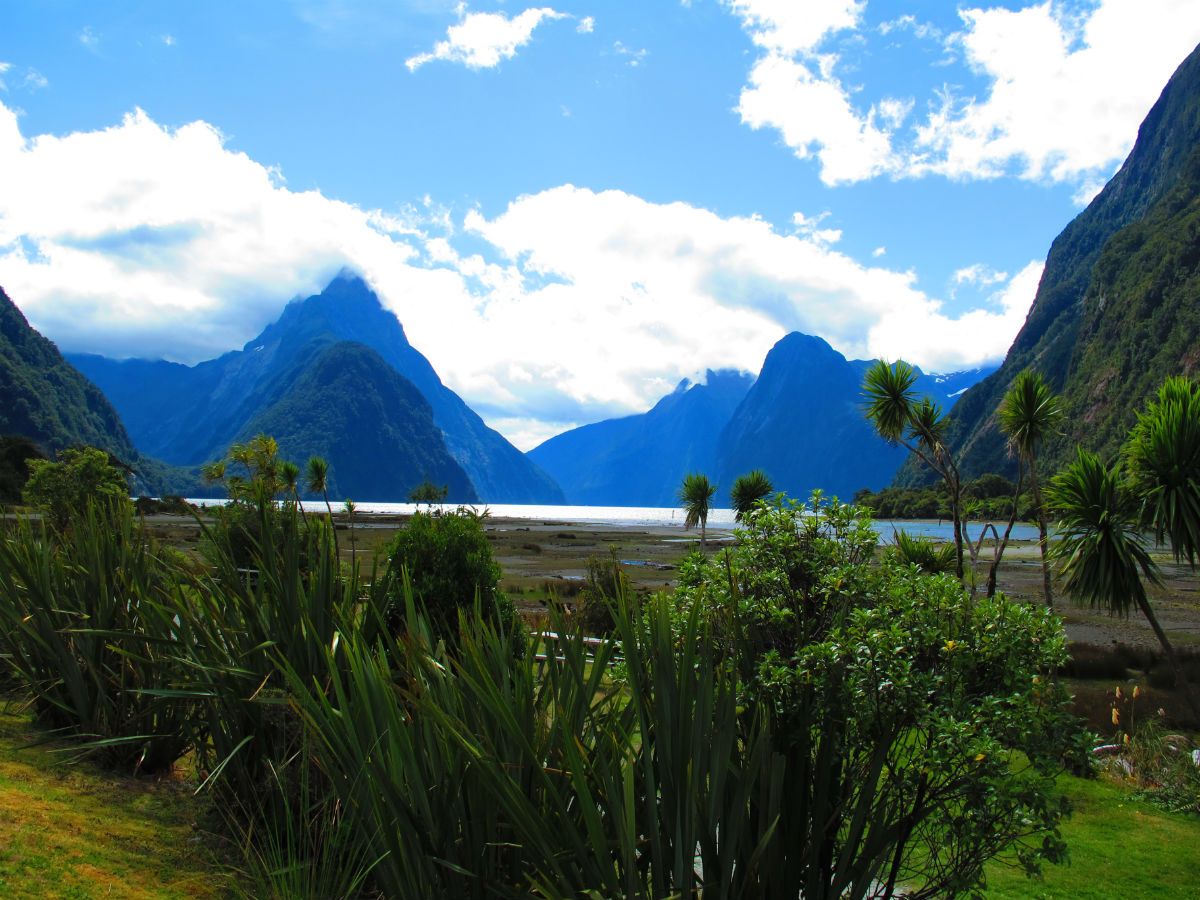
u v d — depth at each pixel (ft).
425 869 8.82
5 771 15.29
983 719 9.87
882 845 9.86
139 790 15.85
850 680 9.71
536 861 8.55
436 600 25.75
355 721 10.08
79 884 11.09
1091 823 25.03
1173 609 96.73
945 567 45.34
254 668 13.80
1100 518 33.37
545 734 9.61
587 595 33.22
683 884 8.08
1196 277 394.52
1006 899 18.83
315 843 11.43
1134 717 39.17
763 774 9.14
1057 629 10.62
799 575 11.42
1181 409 31.99
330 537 15.34
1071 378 484.33
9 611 18.26
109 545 18.34
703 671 8.66
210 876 12.23
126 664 17.39
